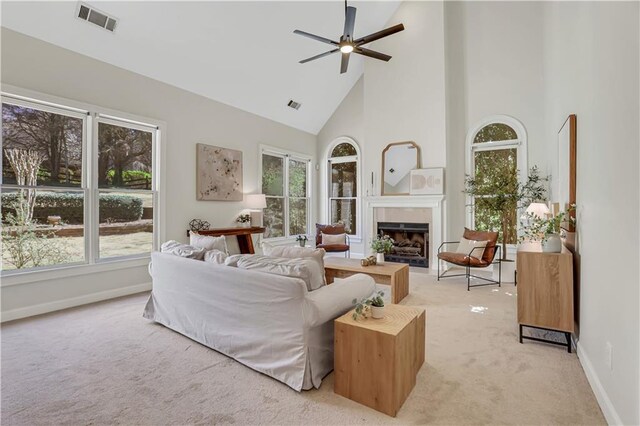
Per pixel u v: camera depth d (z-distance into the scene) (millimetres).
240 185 5871
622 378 1603
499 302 3852
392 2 5738
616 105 1736
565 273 2576
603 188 1950
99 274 4012
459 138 5836
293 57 5488
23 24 3344
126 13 3729
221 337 2496
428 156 5816
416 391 2027
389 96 6184
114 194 4203
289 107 6602
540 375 2215
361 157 7121
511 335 2889
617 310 1685
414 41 5914
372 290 2709
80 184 3889
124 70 4242
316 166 7777
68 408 1872
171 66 4574
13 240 3410
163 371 2277
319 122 7512
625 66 1611
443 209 5637
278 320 2135
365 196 6414
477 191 5484
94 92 3951
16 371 2277
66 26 3549
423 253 5988
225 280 2443
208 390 2049
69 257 3793
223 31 4484
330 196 7699
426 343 2725
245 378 2189
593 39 2188
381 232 6336
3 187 3334
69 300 3730
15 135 3406
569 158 2826
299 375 2033
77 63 3799
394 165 6113
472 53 5738
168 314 3033
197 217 5176
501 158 5574
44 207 3615
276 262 2305
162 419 1780
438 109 5703
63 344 2717
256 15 4504
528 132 5332
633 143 1516
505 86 5496
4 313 3270
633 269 1498
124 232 4309
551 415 1799
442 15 5637
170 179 4789
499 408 1860
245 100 5832
